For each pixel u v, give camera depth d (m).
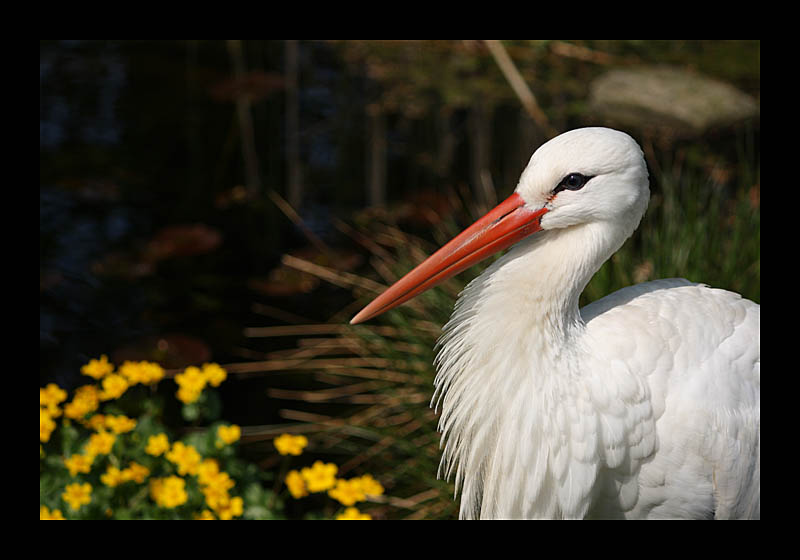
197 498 6.27
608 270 8.08
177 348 9.13
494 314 5.36
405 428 8.23
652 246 8.36
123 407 8.09
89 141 12.67
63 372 8.62
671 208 8.68
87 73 14.61
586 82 15.77
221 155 12.79
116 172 12.03
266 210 11.66
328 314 9.84
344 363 9.10
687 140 13.63
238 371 9.03
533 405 5.26
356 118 14.31
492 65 16.38
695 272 8.02
